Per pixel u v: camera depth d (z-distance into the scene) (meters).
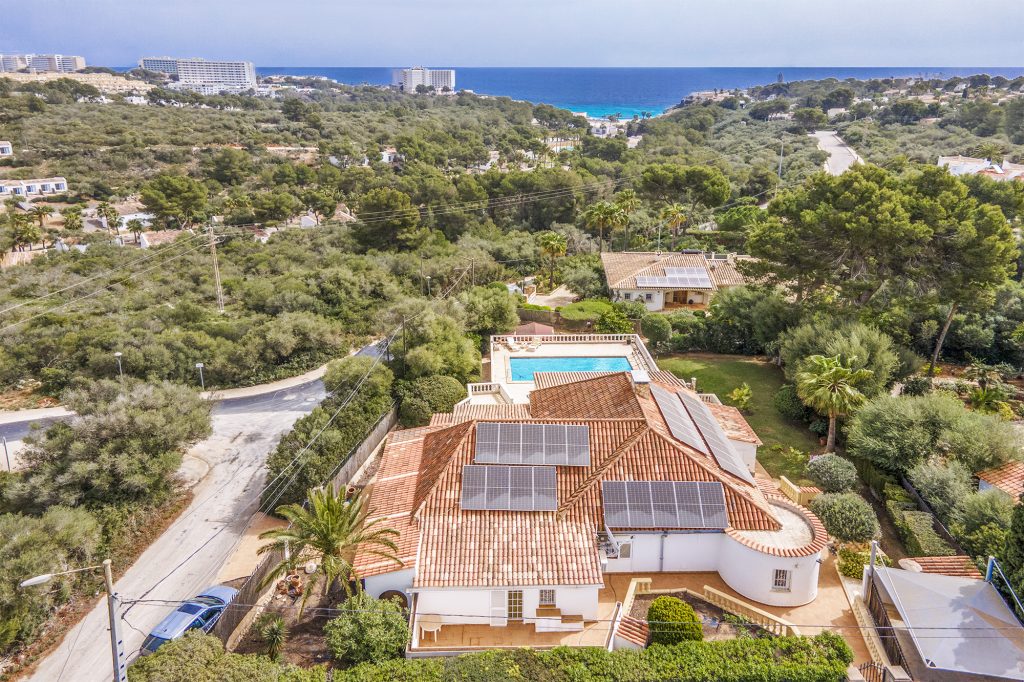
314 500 26.58
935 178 49.88
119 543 32.81
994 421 35.19
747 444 35.16
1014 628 22.70
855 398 37.44
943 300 49.50
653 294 71.69
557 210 111.38
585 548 25.95
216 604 26.97
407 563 25.92
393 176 132.38
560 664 22.17
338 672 21.94
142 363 51.88
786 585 26.16
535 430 30.45
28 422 47.16
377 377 45.28
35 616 27.25
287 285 67.38
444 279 74.44
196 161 150.50
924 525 30.08
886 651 23.89
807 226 50.72
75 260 78.44
